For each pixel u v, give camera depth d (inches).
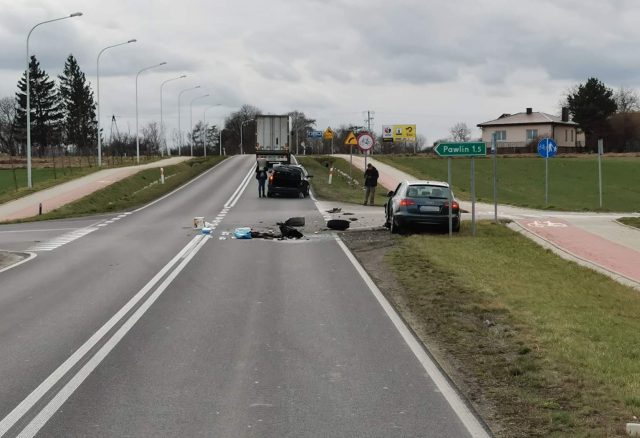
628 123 4252.0
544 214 1099.9
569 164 2706.7
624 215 1091.3
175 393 272.1
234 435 227.0
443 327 387.5
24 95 4751.5
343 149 6240.2
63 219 1170.6
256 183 1943.9
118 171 2183.8
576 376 282.8
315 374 299.0
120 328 389.1
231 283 538.9
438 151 802.2
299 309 441.7
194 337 367.6
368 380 289.9
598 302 451.8
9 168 2746.1
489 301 446.9
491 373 298.2
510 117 4126.5
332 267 618.2
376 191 1695.4
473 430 231.1
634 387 265.0
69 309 443.5
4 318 418.0
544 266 607.8
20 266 642.8
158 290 509.0
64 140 4813.0
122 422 239.1
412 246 718.5
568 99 4478.3
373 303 460.4
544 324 379.9
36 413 248.5
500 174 2498.8
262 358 325.1
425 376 295.4
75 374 298.8
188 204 1396.4
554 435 223.5
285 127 2096.5
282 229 854.5
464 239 772.0
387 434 228.1
